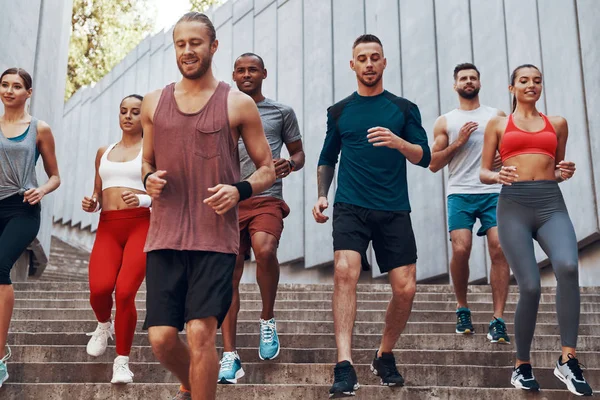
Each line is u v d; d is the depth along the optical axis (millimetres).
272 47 13711
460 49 10672
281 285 7633
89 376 4531
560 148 4172
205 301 2883
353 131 4020
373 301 6703
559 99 8797
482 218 5238
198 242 2934
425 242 10750
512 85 4238
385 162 3947
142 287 7523
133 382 4512
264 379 4496
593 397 3891
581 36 8273
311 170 12211
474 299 6965
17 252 4055
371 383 4418
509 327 5605
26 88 4281
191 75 3004
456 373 4469
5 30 7938
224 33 14906
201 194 2982
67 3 11258
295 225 12344
